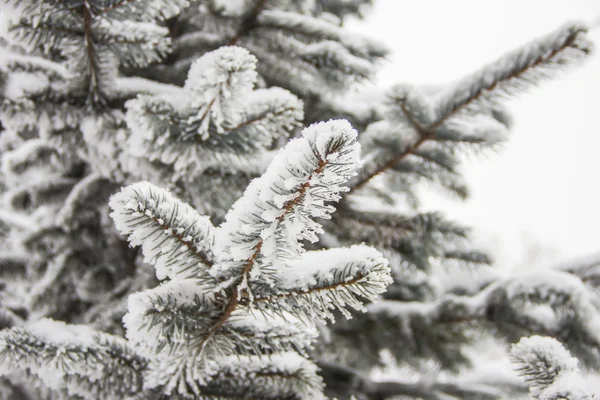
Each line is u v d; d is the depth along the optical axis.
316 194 0.69
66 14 0.92
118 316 1.20
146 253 0.75
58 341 0.82
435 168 1.21
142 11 0.93
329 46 1.34
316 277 0.75
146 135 0.95
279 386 0.87
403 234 1.30
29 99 0.98
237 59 0.85
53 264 1.57
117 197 0.73
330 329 1.64
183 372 0.83
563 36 0.97
